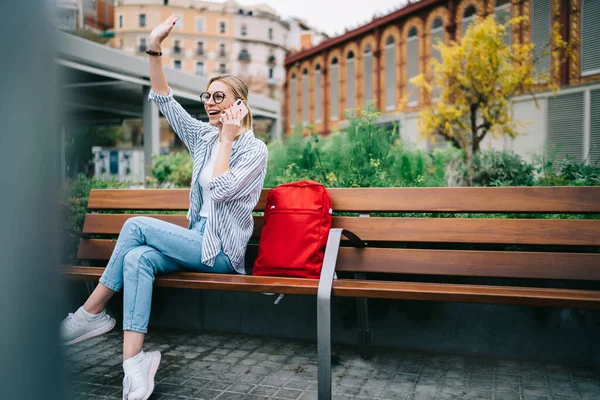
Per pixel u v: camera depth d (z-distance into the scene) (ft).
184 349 10.25
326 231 8.71
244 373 9.04
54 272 2.36
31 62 2.24
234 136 8.30
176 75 38.55
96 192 11.00
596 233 8.16
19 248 2.25
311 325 10.57
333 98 109.91
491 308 9.36
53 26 2.31
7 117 2.21
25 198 2.25
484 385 8.32
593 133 47.19
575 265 8.16
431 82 60.75
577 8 49.08
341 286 7.36
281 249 8.59
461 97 48.21
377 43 91.09
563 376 8.57
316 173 13.35
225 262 8.59
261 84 236.84
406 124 73.56
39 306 2.32
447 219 8.84
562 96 49.73
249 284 7.61
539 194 8.50
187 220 10.30
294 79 124.98
